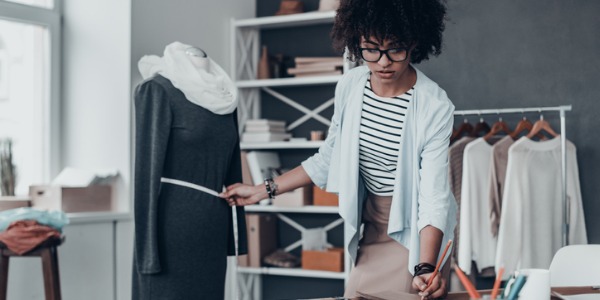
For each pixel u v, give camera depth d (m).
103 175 4.31
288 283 5.30
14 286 3.78
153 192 2.86
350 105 2.45
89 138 4.48
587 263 2.48
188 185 2.95
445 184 2.29
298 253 5.29
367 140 2.42
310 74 4.96
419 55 2.31
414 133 2.34
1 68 4.29
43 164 4.48
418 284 1.93
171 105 2.93
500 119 4.41
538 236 4.20
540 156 4.21
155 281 2.91
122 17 4.39
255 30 5.38
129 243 4.36
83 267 4.09
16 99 4.37
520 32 4.66
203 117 2.98
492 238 4.25
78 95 4.52
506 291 1.67
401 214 2.38
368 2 2.15
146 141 2.91
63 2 4.57
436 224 2.20
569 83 4.57
